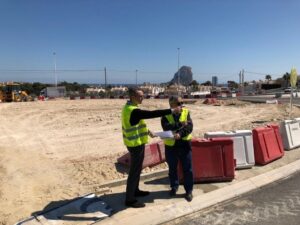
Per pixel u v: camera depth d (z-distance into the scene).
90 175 7.88
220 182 7.41
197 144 7.30
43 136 13.73
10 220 5.63
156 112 5.77
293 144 10.30
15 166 8.72
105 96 45.72
